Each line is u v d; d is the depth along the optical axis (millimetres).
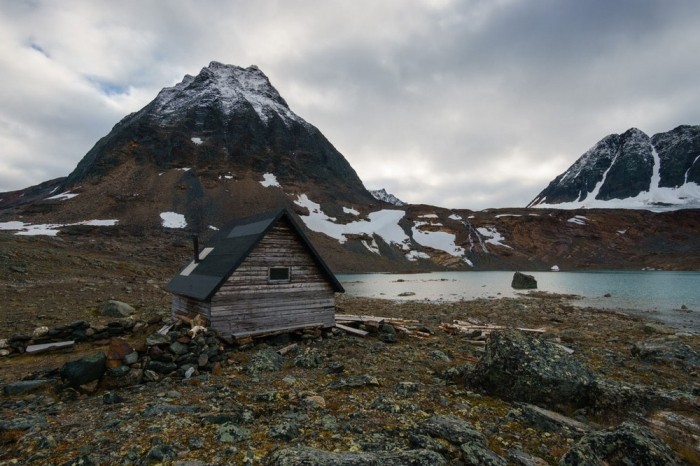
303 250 18578
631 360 17156
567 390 9742
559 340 21312
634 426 7605
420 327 22812
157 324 17578
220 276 15828
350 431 7883
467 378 11711
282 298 17719
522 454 7164
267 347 16203
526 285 69188
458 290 64875
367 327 20938
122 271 48094
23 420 8023
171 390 10688
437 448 6945
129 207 134500
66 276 36438
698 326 29781
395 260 148000
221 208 150000
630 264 151875
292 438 7461
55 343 15328
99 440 7004
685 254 154000
